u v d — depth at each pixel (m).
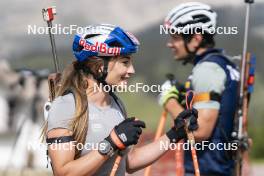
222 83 14.83
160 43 51.38
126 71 11.40
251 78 15.78
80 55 11.27
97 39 11.17
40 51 43.84
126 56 11.36
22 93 29.52
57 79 11.82
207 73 14.80
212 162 14.92
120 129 10.81
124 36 11.27
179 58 15.63
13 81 32.97
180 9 15.44
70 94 11.08
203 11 15.37
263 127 52.53
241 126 15.15
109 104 11.44
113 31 11.25
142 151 12.07
